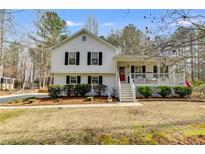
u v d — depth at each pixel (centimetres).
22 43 1264
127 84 1992
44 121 941
